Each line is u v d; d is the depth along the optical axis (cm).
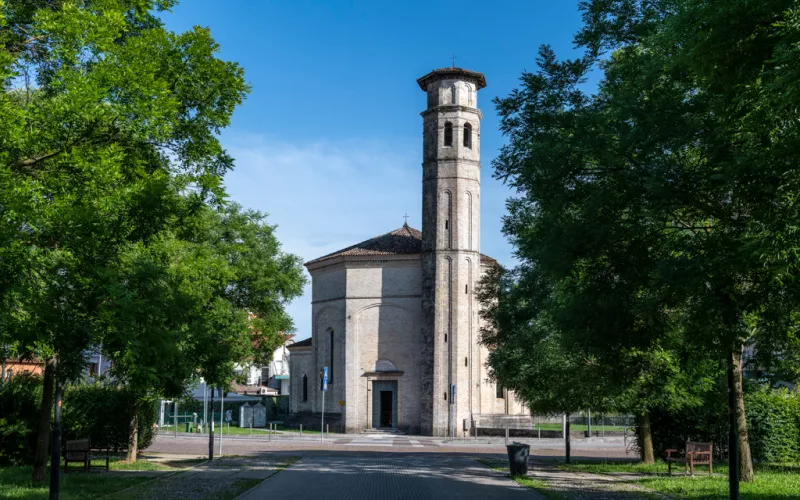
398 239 6241
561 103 1828
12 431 2753
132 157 1530
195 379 2808
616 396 2683
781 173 1177
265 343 4422
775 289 1359
